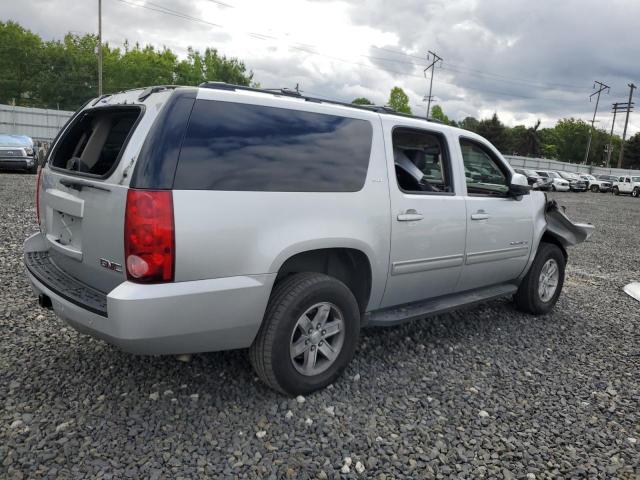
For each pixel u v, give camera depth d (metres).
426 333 4.73
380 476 2.63
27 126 37.03
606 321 5.57
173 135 2.74
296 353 3.28
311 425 3.03
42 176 3.78
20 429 2.82
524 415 3.35
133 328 2.64
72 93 62.53
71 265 3.26
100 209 2.85
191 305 2.76
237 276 2.92
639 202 31.92
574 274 8.09
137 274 2.66
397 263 3.82
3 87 61.78
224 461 2.65
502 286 5.14
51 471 2.49
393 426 3.10
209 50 66.12
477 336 4.77
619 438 3.15
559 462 2.87
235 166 2.93
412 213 3.86
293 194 3.15
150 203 2.63
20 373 3.45
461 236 4.32
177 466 2.59
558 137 106.69
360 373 3.77
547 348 4.60
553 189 38.22
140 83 64.12
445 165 4.37
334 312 3.47
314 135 3.34
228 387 3.40
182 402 3.19
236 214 2.88
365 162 3.59
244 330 3.01
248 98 3.09
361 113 3.70
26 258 3.65
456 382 3.76
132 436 2.81
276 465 2.65
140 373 3.53
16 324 4.27
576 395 3.69
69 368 3.55
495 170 4.95
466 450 2.91
